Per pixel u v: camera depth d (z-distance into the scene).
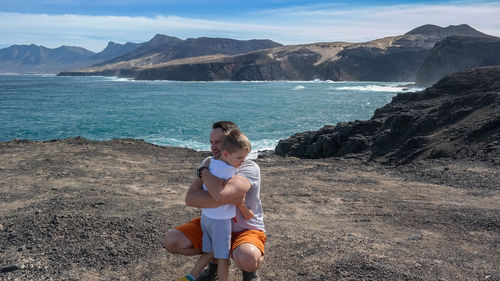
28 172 9.59
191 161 12.18
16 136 34.56
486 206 6.54
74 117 49.25
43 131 37.41
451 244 4.57
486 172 9.32
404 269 3.65
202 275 3.38
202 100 84.75
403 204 6.82
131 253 4.16
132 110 59.78
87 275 3.66
